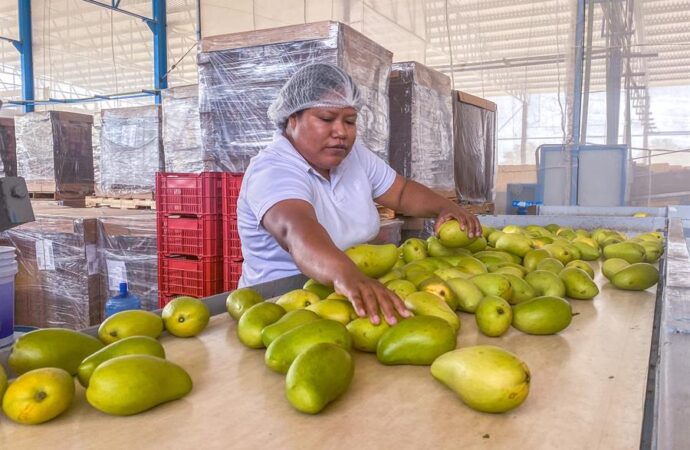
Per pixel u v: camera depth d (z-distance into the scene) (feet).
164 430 2.77
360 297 4.01
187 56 35.70
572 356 3.78
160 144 18.75
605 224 10.18
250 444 2.61
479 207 20.10
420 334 3.58
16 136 21.77
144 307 15.28
